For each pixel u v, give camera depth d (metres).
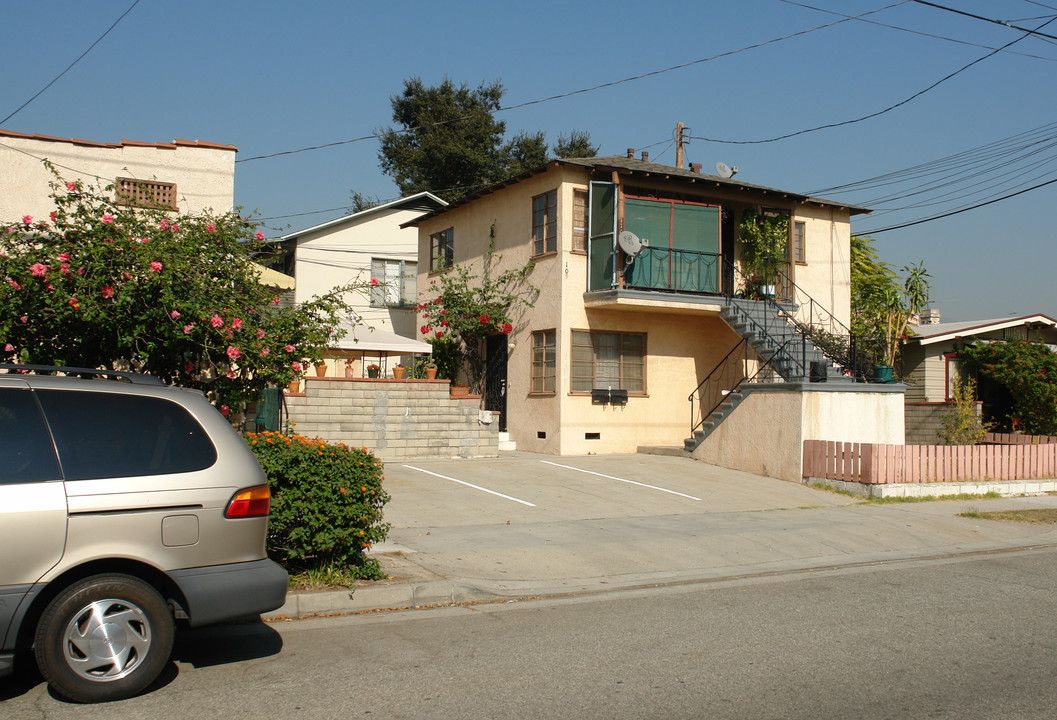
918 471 15.49
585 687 5.45
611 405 19.45
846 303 23.02
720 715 4.99
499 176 46.00
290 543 7.64
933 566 10.07
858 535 11.70
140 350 8.38
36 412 5.11
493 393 21.20
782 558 10.29
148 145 15.38
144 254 8.09
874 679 5.71
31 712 4.82
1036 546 11.65
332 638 6.54
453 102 48.12
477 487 13.98
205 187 15.66
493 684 5.48
